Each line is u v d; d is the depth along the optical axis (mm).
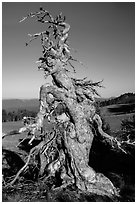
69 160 22031
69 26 21641
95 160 26781
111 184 21562
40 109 21766
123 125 36250
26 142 39938
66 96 21688
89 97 22594
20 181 23188
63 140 22109
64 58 21859
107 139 23312
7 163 28797
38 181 22359
